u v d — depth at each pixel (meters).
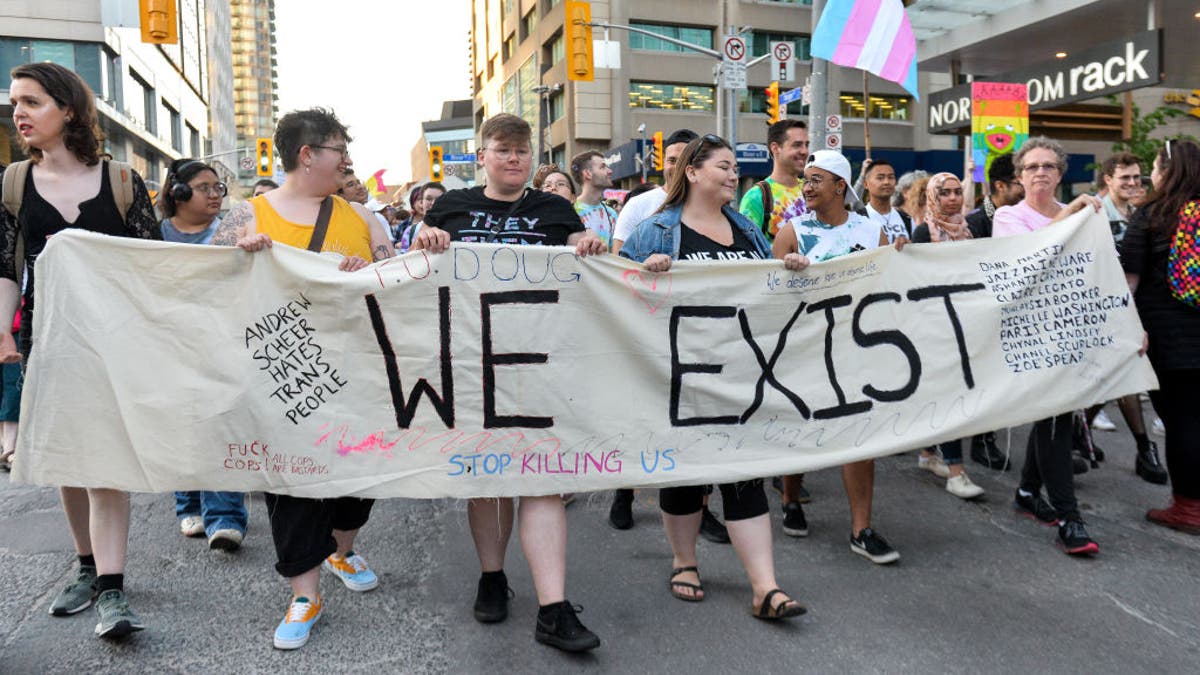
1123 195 5.26
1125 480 4.97
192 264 2.96
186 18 64.06
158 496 4.86
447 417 3.00
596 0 34.69
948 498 4.71
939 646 2.96
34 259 3.10
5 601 3.35
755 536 3.17
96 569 3.17
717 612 3.25
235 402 2.93
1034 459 4.30
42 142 3.05
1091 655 2.90
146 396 2.92
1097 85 12.26
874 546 3.75
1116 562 3.74
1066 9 13.16
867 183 5.12
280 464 2.93
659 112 36.22
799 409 3.27
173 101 57.03
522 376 3.03
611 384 3.11
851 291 3.37
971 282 3.49
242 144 161.62
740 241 3.45
